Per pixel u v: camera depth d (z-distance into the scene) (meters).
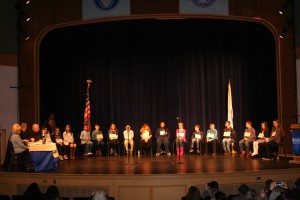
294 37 13.02
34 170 9.49
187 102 14.59
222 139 14.32
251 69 14.38
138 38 14.70
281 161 10.99
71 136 12.93
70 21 13.55
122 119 14.73
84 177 8.79
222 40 14.53
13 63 13.45
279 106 13.12
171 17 13.23
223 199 6.06
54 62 14.66
